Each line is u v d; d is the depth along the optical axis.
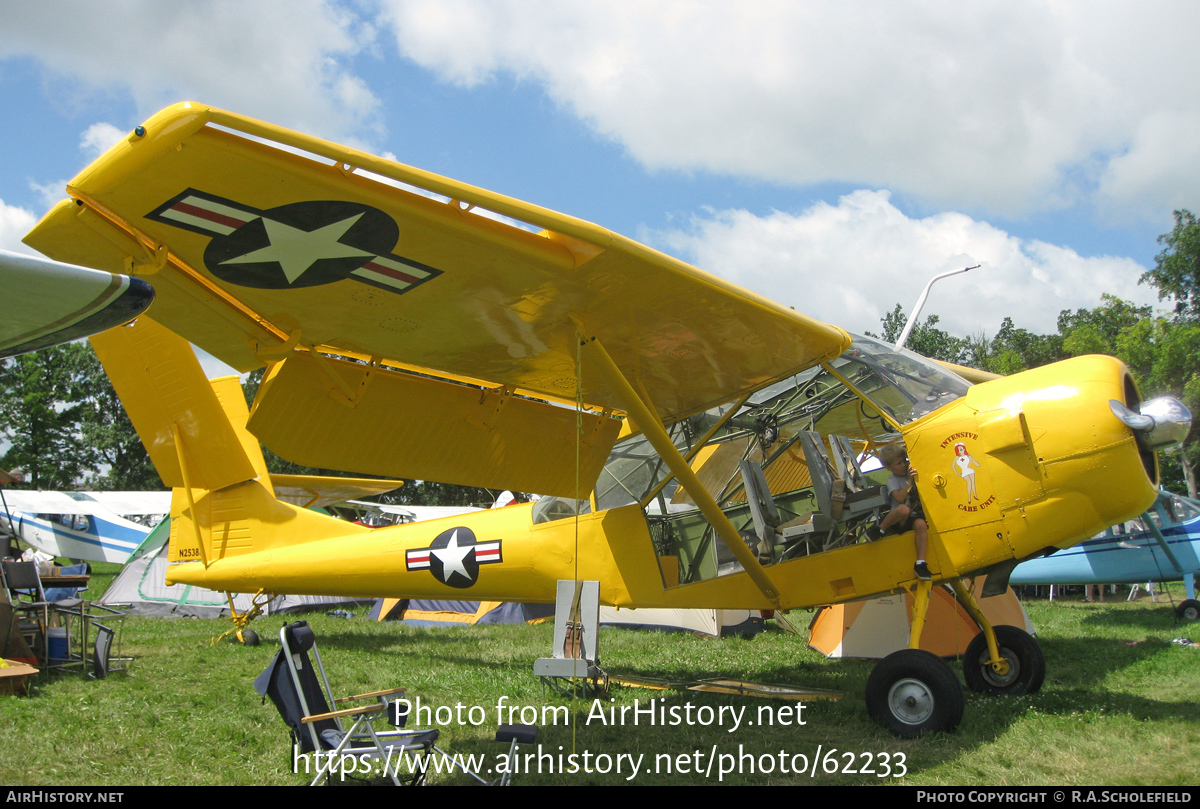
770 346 5.17
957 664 7.22
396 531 7.40
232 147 2.85
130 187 3.04
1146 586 16.77
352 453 5.66
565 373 5.64
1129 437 4.50
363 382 5.43
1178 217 33.31
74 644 7.85
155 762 3.97
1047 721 4.66
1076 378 4.72
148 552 11.82
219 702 5.30
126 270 3.61
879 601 7.70
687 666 7.20
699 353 5.25
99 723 4.66
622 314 4.57
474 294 4.21
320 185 3.10
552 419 6.45
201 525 8.23
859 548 5.12
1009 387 4.89
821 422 6.15
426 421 5.86
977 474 4.77
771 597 5.41
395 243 3.61
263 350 4.67
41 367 42.41
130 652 7.61
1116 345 28.62
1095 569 11.76
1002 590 4.94
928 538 4.92
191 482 8.18
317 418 5.38
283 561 7.79
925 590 4.89
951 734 4.39
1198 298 32.66
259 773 3.83
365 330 4.70
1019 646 5.41
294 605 12.05
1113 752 4.05
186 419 8.03
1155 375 26.75
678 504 6.09
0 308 3.10
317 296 4.18
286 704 3.74
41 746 4.19
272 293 4.11
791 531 5.37
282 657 3.81
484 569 6.78
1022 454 4.67
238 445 8.16
